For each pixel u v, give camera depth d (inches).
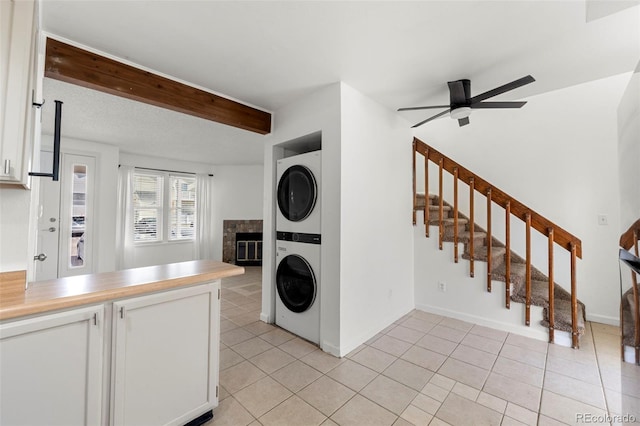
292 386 77.6
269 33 71.4
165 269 66.9
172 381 57.8
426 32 71.3
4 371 40.9
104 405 49.8
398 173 130.6
